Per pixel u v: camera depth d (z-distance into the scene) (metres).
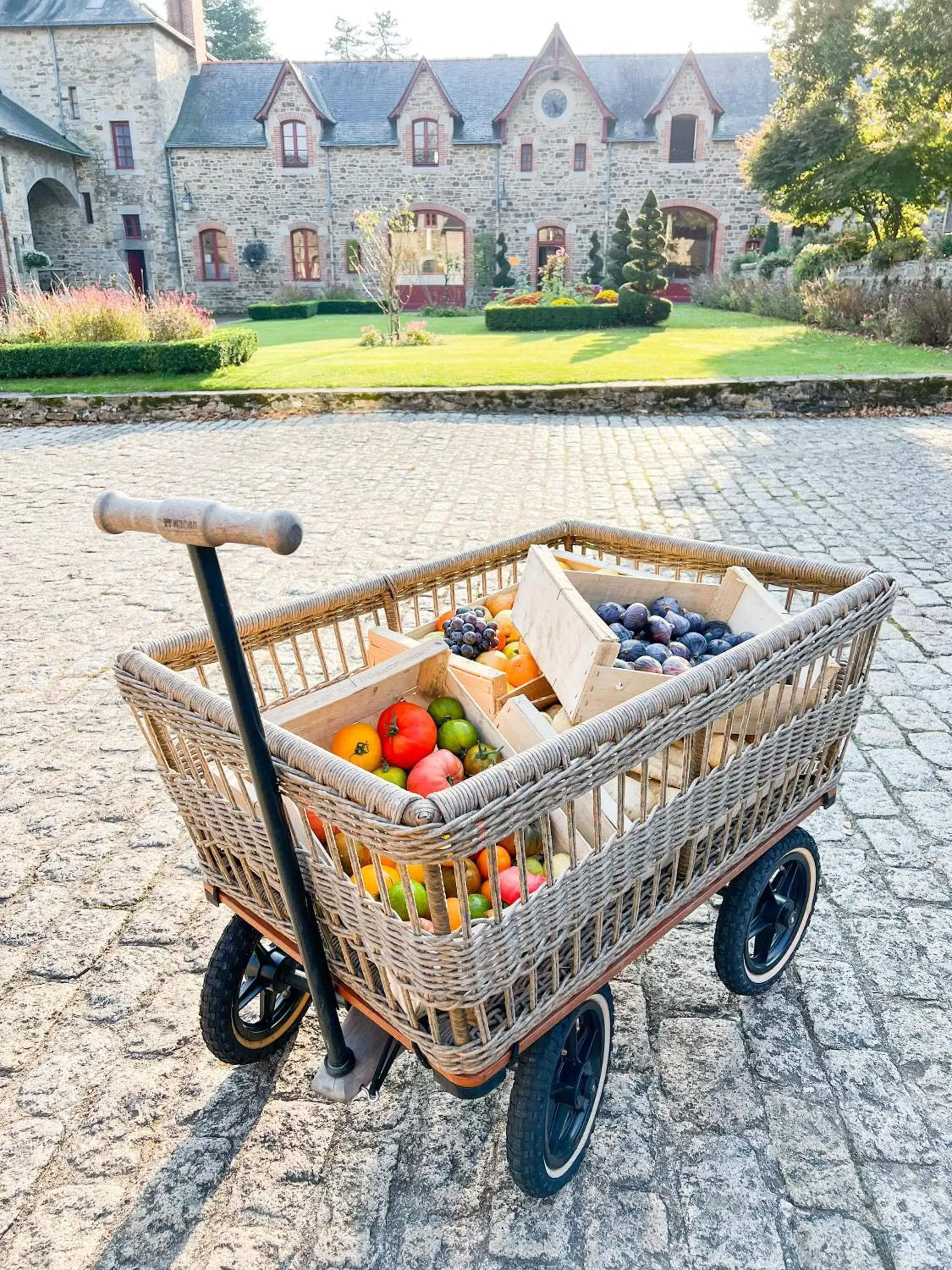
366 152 31.78
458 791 1.44
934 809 3.55
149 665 1.93
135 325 15.99
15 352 14.84
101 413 13.03
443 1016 1.78
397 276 20.73
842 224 31.80
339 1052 1.95
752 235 32.50
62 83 30.92
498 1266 1.93
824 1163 2.15
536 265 33.09
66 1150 2.23
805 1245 1.97
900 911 3.01
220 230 32.75
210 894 2.25
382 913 1.58
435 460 9.82
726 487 8.34
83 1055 2.51
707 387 12.57
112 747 4.14
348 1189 2.11
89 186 32.06
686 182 31.95
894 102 20.56
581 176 31.92
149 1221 2.05
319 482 8.94
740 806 2.18
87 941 2.94
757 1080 2.38
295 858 1.72
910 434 10.80
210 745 1.81
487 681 2.25
